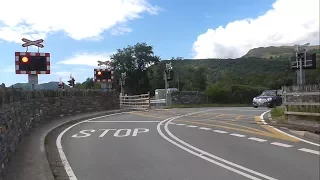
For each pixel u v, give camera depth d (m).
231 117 20.00
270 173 7.22
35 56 18.23
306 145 10.39
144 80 82.75
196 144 10.77
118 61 81.56
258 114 21.92
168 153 9.41
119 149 10.09
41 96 16.25
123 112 26.58
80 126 16.30
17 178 6.51
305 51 19.61
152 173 7.31
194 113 24.05
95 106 26.16
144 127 15.63
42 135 12.09
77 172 7.46
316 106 14.00
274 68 91.62
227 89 47.47
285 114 16.06
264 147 10.12
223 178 6.88
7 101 8.21
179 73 83.81
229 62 102.94
